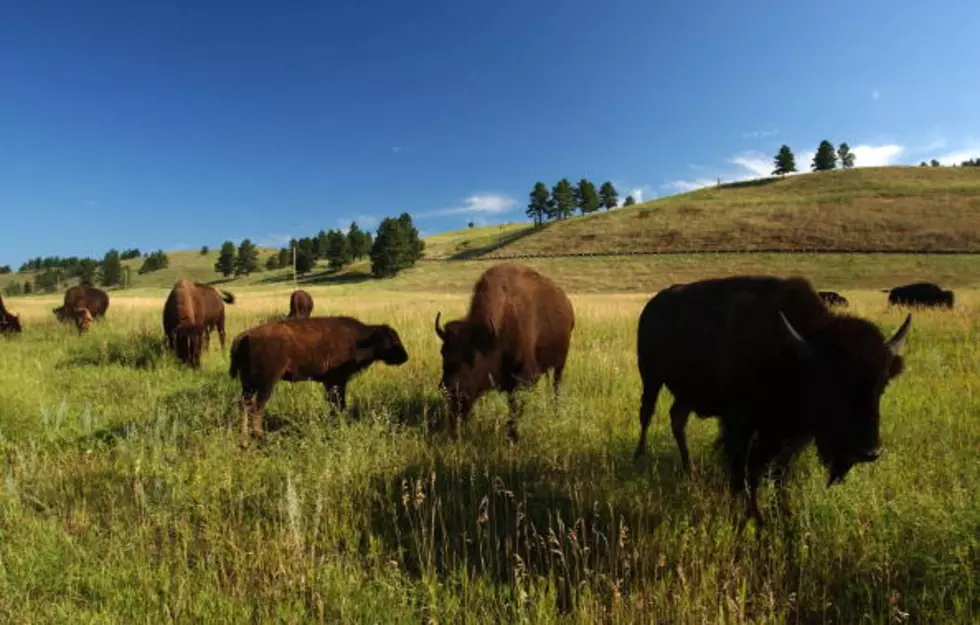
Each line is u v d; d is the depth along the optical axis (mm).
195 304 10453
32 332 14297
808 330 3408
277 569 3211
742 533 3469
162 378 8648
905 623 2658
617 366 8117
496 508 4098
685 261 61625
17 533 3594
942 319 12328
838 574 3062
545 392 5984
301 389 7324
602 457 4719
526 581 3152
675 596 2854
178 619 2809
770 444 3717
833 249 58969
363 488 4219
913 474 4047
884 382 3061
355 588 3025
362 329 6723
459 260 85562
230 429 5320
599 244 75562
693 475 4262
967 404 5898
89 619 2771
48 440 5676
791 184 95375
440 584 3041
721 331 4164
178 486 4145
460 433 5254
